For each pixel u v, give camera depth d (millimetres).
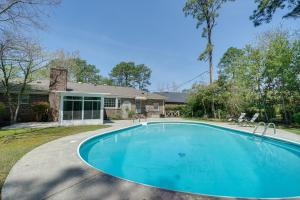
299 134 12227
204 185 5777
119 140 12719
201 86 28219
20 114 18859
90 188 4184
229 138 13641
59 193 3955
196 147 10789
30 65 18078
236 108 23594
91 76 57688
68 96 16953
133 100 28031
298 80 17547
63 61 35781
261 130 14383
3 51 15336
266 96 19984
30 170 5324
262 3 17734
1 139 10008
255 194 5234
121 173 6719
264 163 7883
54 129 13844
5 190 4082
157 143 11859
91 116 18250
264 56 19141
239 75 21641
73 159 6398
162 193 3949
